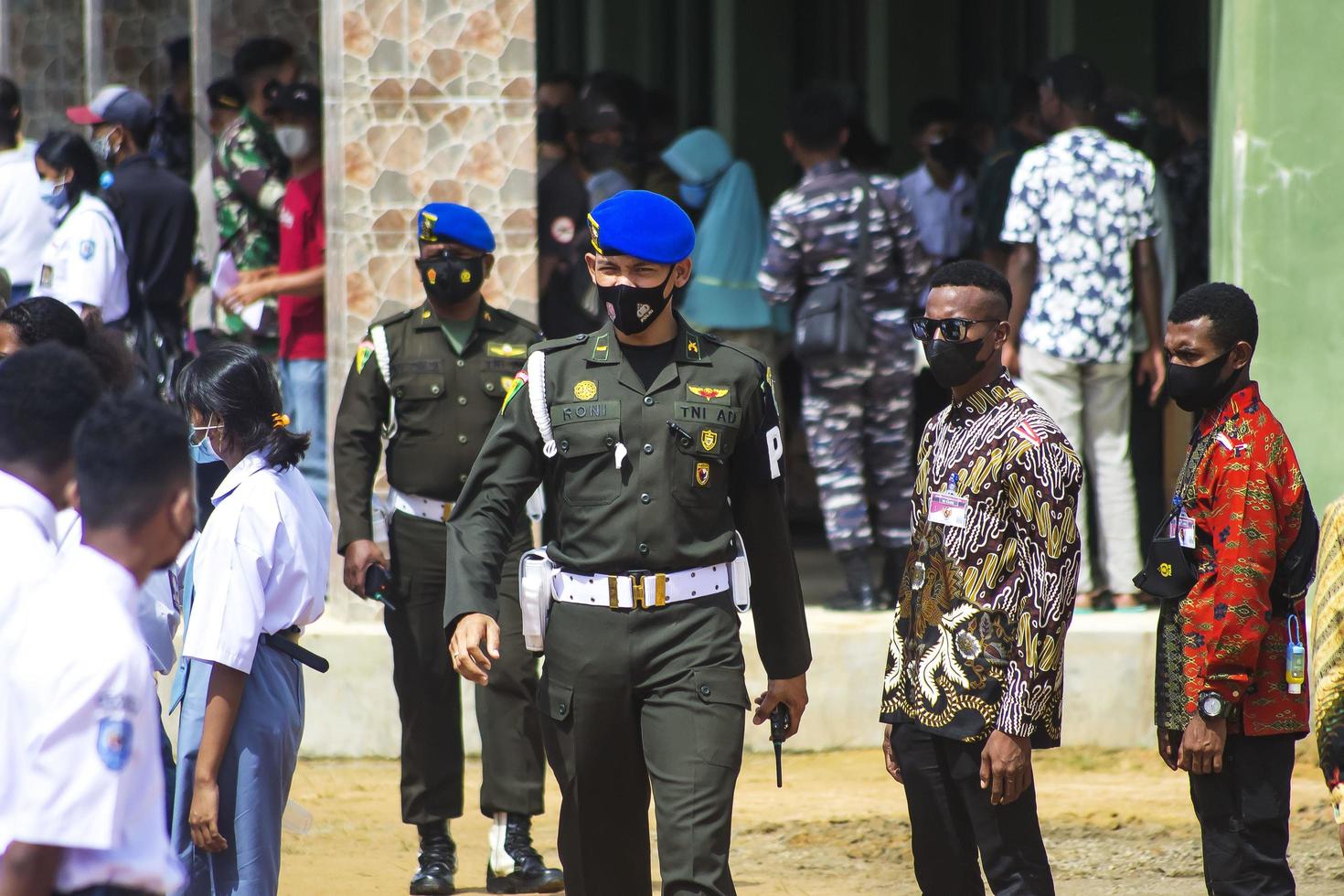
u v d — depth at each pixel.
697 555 12.98
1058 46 36.34
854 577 25.00
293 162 25.19
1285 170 22.17
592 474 13.03
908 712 13.28
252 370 13.28
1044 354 23.67
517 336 17.81
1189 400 13.17
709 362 13.22
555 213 26.48
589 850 13.39
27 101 39.34
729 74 40.34
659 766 12.73
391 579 17.70
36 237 27.20
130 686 8.19
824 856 19.27
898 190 24.59
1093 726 23.47
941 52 39.34
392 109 23.31
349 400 17.72
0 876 8.06
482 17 23.30
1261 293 22.31
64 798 7.99
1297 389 22.25
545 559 13.28
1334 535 10.42
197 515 16.61
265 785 12.91
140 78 35.38
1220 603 12.60
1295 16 22.02
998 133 37.88
